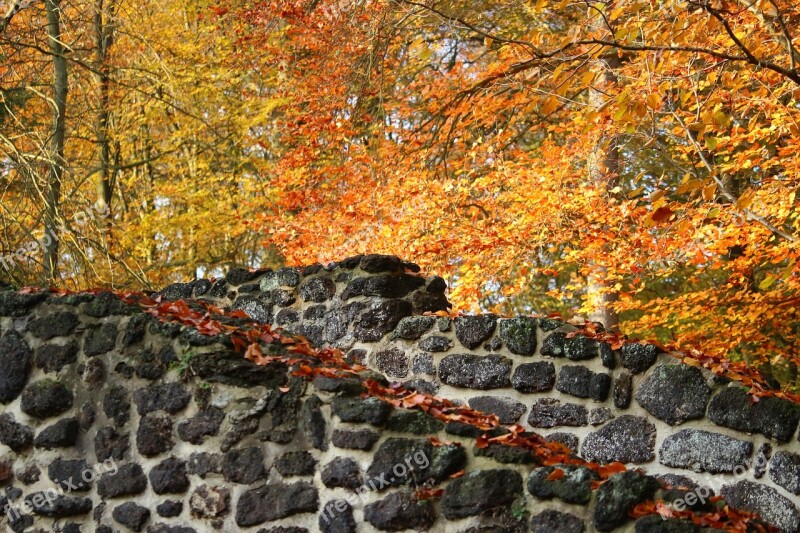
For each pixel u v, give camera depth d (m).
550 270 11.75
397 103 13.75
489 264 11.02
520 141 15.69
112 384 5.01
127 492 4.86
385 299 6.40
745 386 5.14
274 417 4.64
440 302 6.59
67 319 5.17
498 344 5.86
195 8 16.92
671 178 13.22
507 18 13.74
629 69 10.30
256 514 4.57
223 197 16.45
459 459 4.22
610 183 11.34
